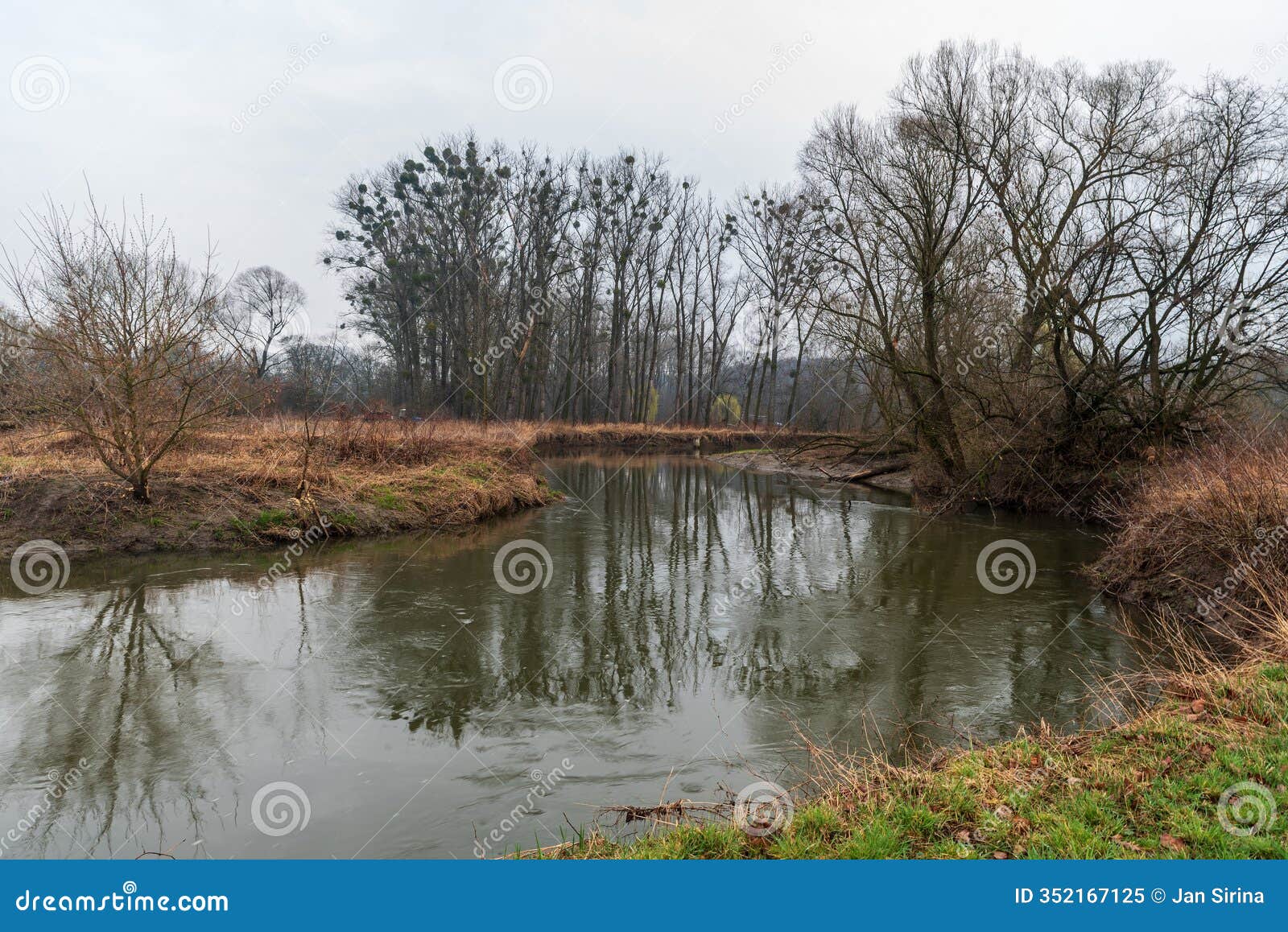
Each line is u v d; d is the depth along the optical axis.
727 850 3.61
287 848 4.10
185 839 4.20
